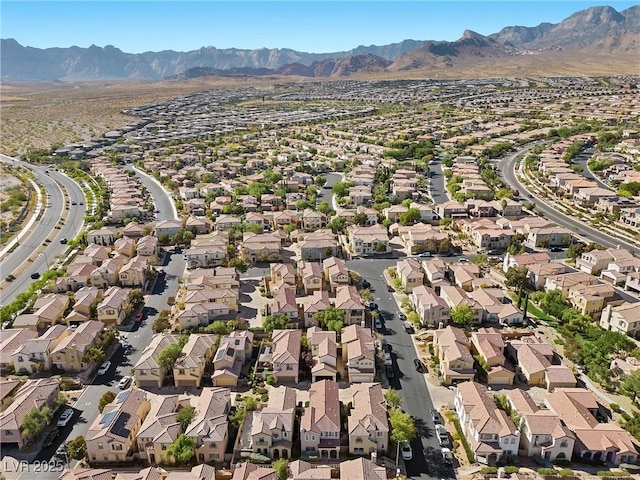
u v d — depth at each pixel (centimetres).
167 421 10225
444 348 12600
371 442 10031
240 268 18088
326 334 13112
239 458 9944
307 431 10019
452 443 10412
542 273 16625
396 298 16288
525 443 10162
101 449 9819
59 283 16588
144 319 15112
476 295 15550
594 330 13738
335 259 17625
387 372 12500
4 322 14712
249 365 12912
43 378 12356
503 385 12081
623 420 10856
